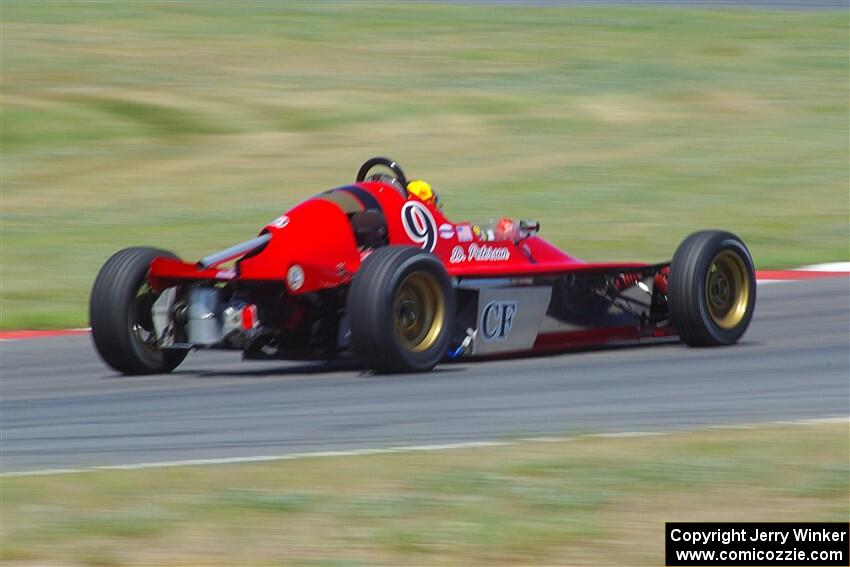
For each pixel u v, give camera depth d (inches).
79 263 2042.3
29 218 2357.3
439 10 4399.6
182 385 1198.9
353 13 4286.4
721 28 4190.5
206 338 1192.8
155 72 3410.4
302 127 3038.9
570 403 1065.5
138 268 1234.6
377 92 3334.2
